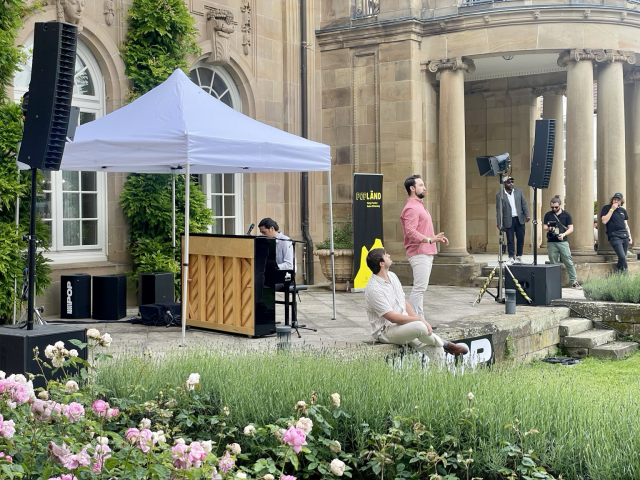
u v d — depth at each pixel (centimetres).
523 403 476
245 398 492
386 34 1497
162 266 1123
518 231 1431
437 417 462
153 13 1171
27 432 358
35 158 577
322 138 1583
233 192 1429
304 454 441
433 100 1520
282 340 684
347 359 602
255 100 1438
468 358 855
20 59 902
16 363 554
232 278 872
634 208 1648
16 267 884
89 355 687
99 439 342
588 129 1406
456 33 1452
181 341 820
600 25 1405
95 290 1002
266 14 1466
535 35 1398
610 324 1105
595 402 492
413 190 892
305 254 1516
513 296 1028
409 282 1476
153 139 809
